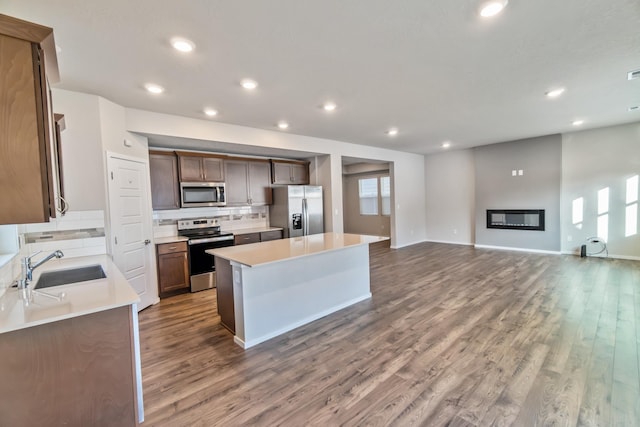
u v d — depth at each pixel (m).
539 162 6.41
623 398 1.94
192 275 4.47
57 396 1.53
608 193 5.72
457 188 7.93
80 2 1.70
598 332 2.84
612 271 4.86
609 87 3.32
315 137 5.66
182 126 4.02
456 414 1.84
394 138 5.96
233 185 5.21
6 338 1.41
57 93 2.97
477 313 3.39
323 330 3.11
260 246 3.45
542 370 2.28
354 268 3.86
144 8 1.77
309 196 5.75
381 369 2.36
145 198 3.92
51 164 1.58
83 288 1.89
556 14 1.94
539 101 3.79
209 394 2.11
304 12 1.86
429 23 2.02
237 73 2.73
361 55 2.45
